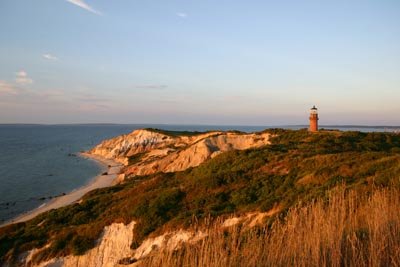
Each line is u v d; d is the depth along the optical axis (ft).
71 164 313.32
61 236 81.76
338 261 17.89
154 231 71.05
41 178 242.78
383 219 22.25
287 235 20.89
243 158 104.37
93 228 80.64
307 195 55.83
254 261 18.67
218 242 20.44
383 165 61.98
